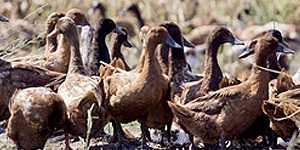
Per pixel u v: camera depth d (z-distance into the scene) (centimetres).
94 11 2881
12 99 1403
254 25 2756
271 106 1364
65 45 1714
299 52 2456
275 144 1464
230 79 1499
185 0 2911
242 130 1411
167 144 1521
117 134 1508
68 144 1423
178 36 1641
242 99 1388
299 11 2762
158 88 1454
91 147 1491
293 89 1413
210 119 1402
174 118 1453
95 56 1759
